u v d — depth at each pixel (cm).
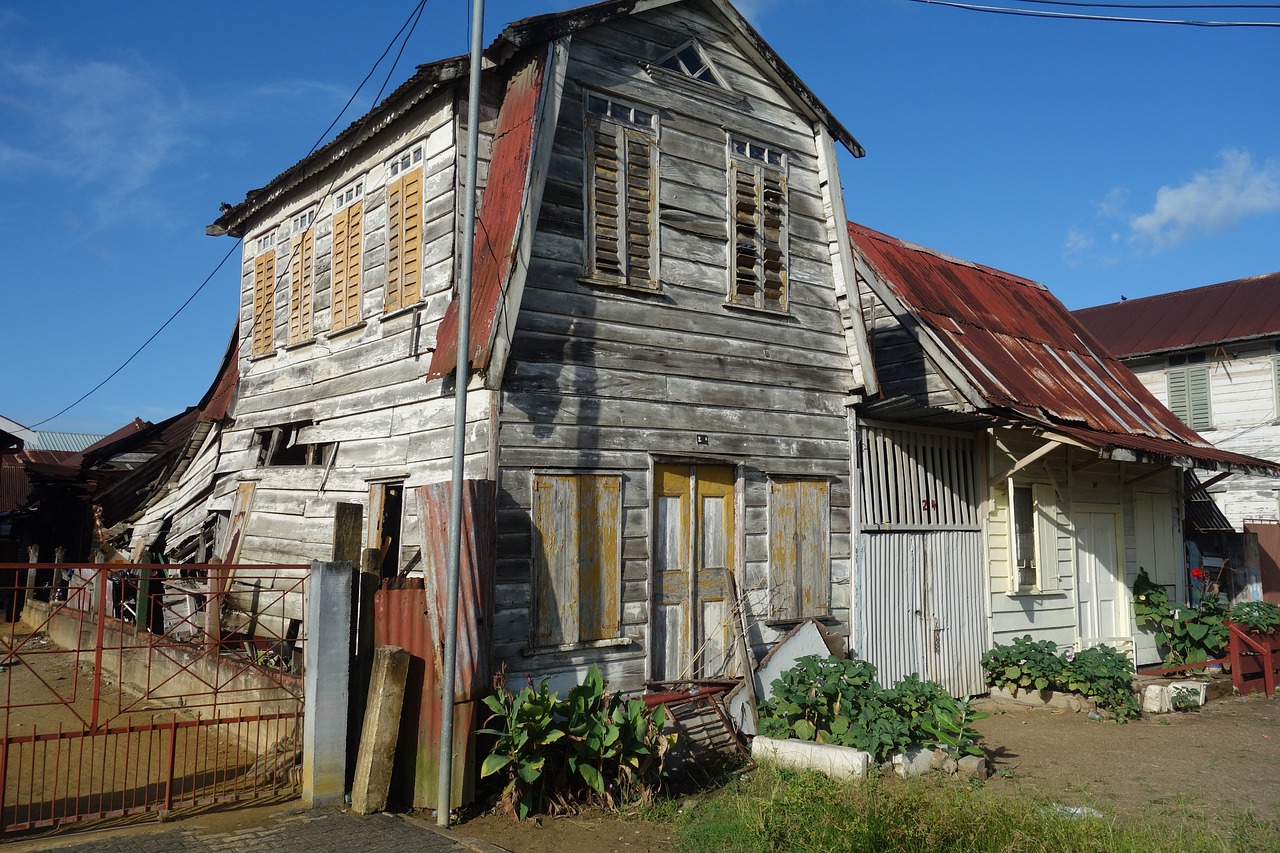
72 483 2103
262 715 752
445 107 914
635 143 923
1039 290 1772
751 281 1005
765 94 1059
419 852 582
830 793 667
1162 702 1170
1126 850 587
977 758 834
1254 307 2331
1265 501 2155
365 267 1028
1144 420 1461
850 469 1076
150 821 626
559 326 838
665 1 944
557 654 798
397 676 678
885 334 1314
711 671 916
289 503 1095
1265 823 685
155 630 1291
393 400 934
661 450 897
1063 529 1361
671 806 702
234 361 1441
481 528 720
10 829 593
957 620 1183
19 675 1209
